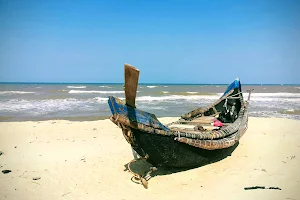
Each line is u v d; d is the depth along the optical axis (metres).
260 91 51.75
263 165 6.96
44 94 35.44
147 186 5.90
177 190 5.70
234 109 10.95
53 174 6.70
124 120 5.43
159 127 5.82
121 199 5.38
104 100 27.48
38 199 5.39
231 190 5.57
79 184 6.11
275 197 5.14
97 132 11.37
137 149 6.05
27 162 7.55
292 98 32.72
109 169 7.03
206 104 24.67
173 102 26.66
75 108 20.88
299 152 8.09
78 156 8.09
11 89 49.34
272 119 14.63
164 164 6.32
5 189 5.79
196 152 6.46
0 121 14.82
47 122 13.71
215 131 7.52
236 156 7.80
